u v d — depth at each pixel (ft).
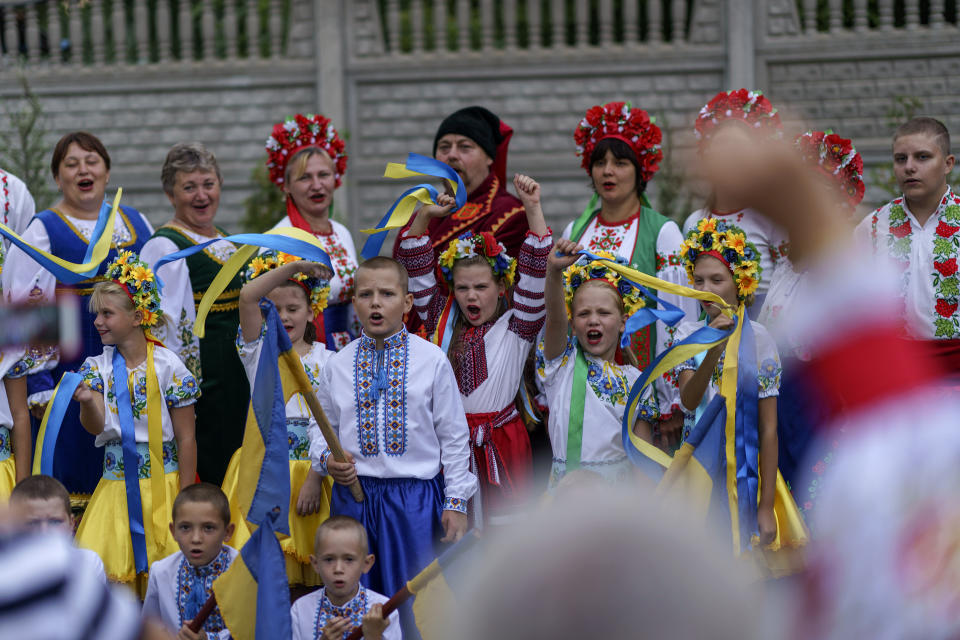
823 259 6.79
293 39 67.77
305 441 27.07
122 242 30.99
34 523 23.26
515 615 4.52
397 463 24.38
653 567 4.57
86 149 30.35
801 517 24.13
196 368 30.45
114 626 6.59
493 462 25.58
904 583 6.71
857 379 7.04
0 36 67.56
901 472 6.86
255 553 21.48
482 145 30.63
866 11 62.85
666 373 25.77
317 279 28.19
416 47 67.10
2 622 6.23
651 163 29.66
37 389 28.58
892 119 59.41
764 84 63.77
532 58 66.03
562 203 65.98
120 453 26.35
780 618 7.04
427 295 27.84
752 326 24.82
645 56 64.95
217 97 67.87
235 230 67.67
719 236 24.63
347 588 22.62
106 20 69.15
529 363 27.12
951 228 26.71
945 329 26.48
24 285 28.94
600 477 22.93
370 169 67.05
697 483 21.21
